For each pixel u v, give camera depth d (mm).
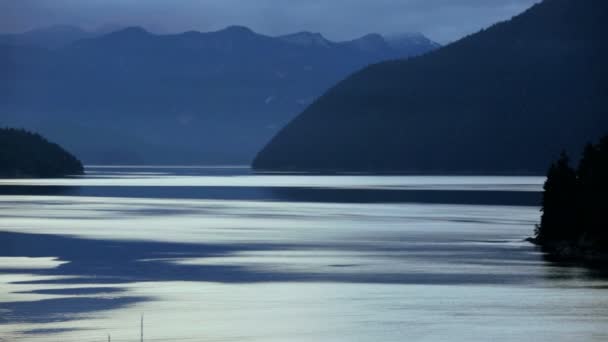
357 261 122688
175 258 124500
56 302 90812
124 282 103188
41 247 136250
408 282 104562
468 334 79562
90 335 77625
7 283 101875
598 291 99000
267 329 80688
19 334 77812
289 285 101938
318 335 78750
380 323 83250
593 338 78250
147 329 80062
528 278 108250
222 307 89500
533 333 80000
